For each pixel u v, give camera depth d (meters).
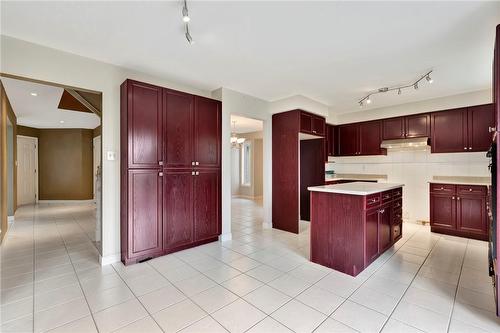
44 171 7.36
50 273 2.55
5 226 3.87
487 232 3.62
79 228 4.41
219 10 1.90
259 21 2.06
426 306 1.96
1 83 3.35
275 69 3.05
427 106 4.34
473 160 4.11
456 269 2.67
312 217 2.89
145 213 2.84
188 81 3.46
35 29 2.15
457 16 1.97
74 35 2.25
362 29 2.17
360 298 2.08
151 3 1.82
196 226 3.34
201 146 3.40
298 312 1.88
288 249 3.33
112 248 2.82
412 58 2.74
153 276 2.49
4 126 3.75
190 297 2.10
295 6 1.86
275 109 4.42
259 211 6.24
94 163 7.65
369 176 5.36
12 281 2.38
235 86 3.68
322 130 4.69
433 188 4.15
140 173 2.80
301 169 5.09
